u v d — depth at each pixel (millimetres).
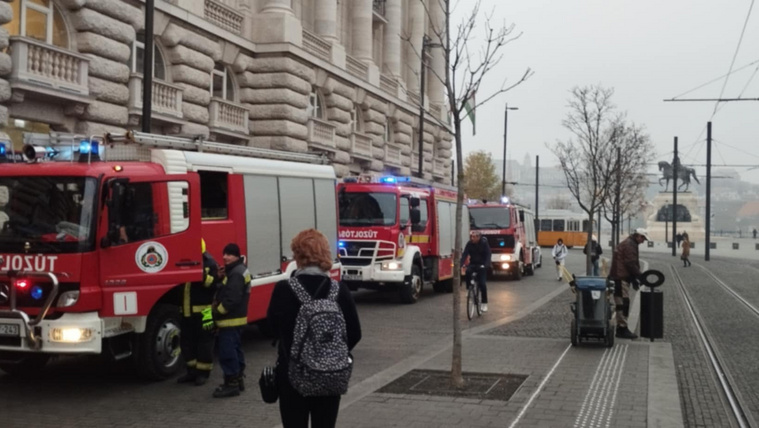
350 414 7770
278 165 12914
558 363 10680
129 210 9234
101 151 9719
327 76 30391
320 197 14234
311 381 4812
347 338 5094
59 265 8734
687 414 8086
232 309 8742
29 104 16656
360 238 19312
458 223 9508
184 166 10266
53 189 9031
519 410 7984
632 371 10109
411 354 11758
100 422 7613
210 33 23516
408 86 42781
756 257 56281
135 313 9125
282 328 5031
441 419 7605
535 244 38188
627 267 13305
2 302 8805
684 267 40812
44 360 10258
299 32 27391
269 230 12438
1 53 15438
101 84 18281
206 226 10766
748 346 13047
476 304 17016
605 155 37062
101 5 18359
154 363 9562
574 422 7531
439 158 47719
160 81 20422
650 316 12992
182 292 9680
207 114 23266
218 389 8789
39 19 17297
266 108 26484
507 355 11367
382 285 19547
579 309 12148
